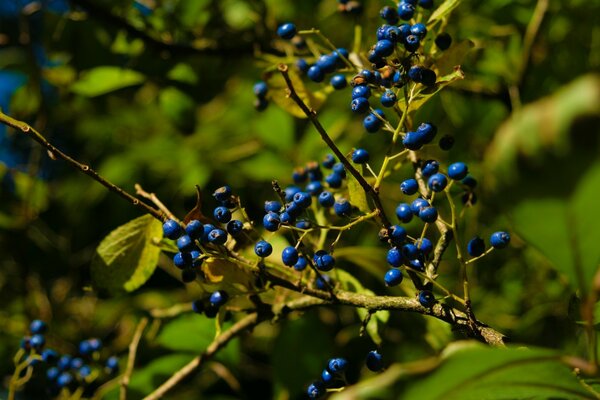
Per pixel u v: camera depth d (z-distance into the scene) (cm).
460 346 136
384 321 239
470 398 153
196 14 368
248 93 422
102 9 353
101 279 238
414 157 221
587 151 115
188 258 200
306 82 330
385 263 291
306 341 323
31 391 411
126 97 470
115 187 199
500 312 364
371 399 131
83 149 507
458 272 364
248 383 404
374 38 309
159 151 441
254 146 413
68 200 474
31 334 313
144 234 234
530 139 118
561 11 365
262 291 222
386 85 207
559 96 115
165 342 313
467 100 368
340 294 211
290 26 253
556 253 137
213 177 430
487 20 356
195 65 378
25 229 429
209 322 311
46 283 457
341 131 388
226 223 204
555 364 146
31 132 188
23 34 397
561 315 349
